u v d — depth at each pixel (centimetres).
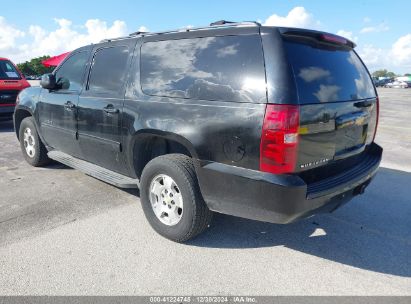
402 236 351
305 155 263
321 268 293
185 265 292
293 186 252
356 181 308
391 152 730
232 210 286
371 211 412
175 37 333
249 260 302
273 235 348
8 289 258
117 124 369
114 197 436
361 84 343
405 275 285
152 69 344
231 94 276
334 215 398
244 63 273
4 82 916
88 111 408
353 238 345
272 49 261
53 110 474
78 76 438
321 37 290
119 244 323
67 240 328
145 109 335
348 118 304
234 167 275
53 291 256
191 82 306
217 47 296
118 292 257
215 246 324
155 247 320
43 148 542
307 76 268
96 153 416
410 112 1634
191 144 296
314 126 265
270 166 255
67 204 412
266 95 256
